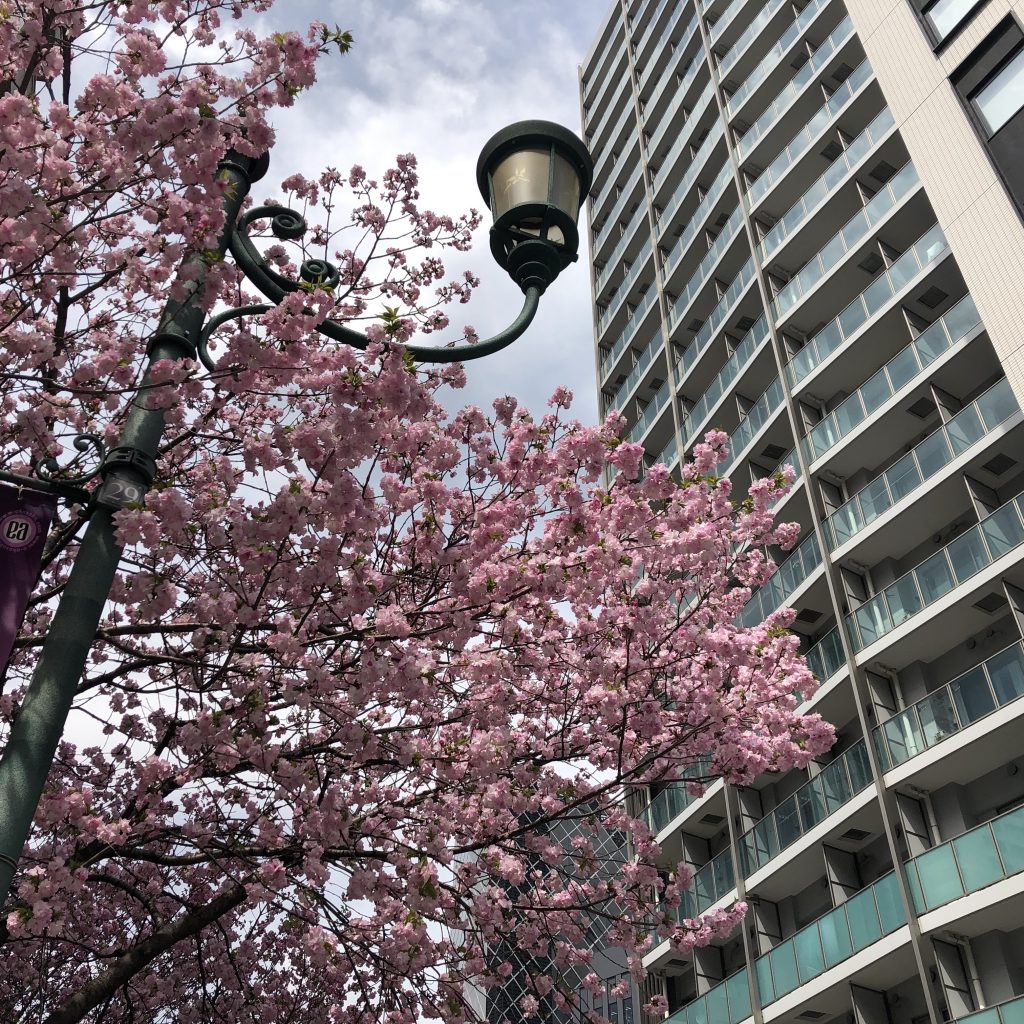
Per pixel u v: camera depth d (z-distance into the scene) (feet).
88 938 31.76
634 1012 71.92
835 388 79.77
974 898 50.03
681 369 105.50
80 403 20.31
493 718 21.54
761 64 108.06
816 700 66.64
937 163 67.97
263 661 19.06
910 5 75.41
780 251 90.48
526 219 19.95
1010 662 53.83
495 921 23.58
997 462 61.93
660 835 81.46
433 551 20.53
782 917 69.41
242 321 18.56
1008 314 59.00
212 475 18.29
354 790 21.79
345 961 23.71
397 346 17.04
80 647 12.24
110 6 17.85
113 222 22.33
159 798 20.10
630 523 22.54
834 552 69.92
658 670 25.50
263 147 18.02
